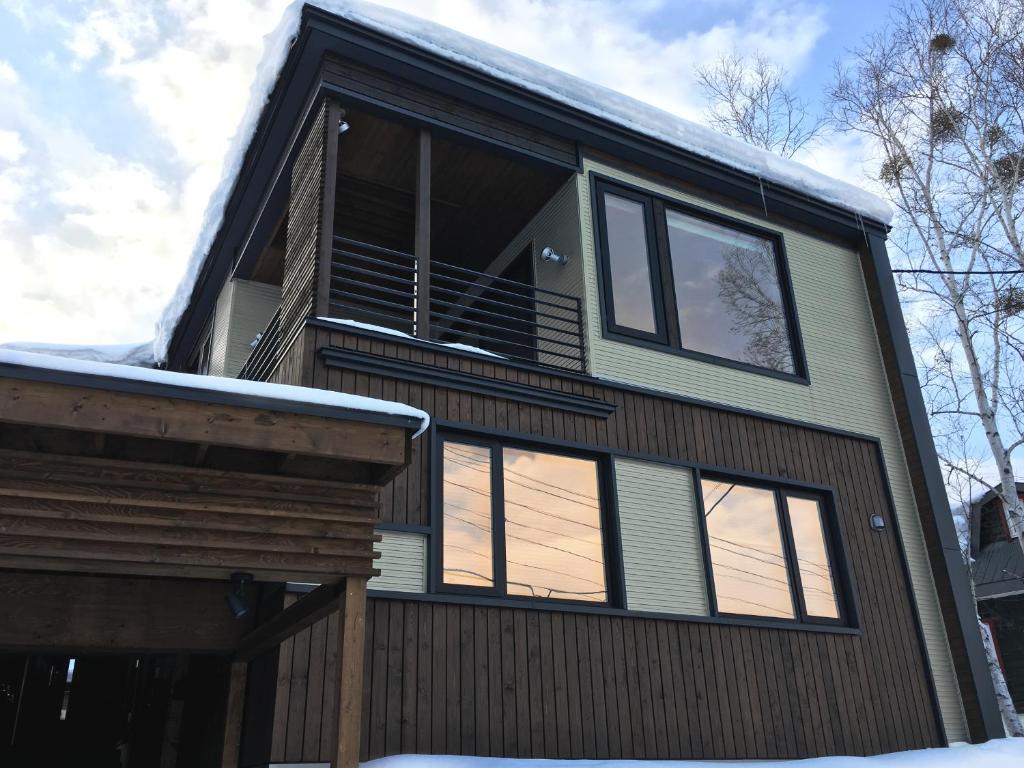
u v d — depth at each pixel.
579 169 8.96
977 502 17.81
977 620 9.12
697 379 8.71
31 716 11.67
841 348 10.10
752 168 9.96
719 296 9.48
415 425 4.47
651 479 7.94
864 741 7.96
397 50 7.91
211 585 5.79
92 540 3.97
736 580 8.03
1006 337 13.15
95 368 3.86
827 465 9.19
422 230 7.74
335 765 3.97
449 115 8.27
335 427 4.31
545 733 6.39
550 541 7.19
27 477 3.96
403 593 6.22
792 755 7.46
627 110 9.20
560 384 7.78
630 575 7.40
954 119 13.87
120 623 5.42
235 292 10.82
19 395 3.72
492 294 10.64
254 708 5.80
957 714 8.77
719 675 7.41
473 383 7.24
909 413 9.91
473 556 6.77
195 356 13.64
